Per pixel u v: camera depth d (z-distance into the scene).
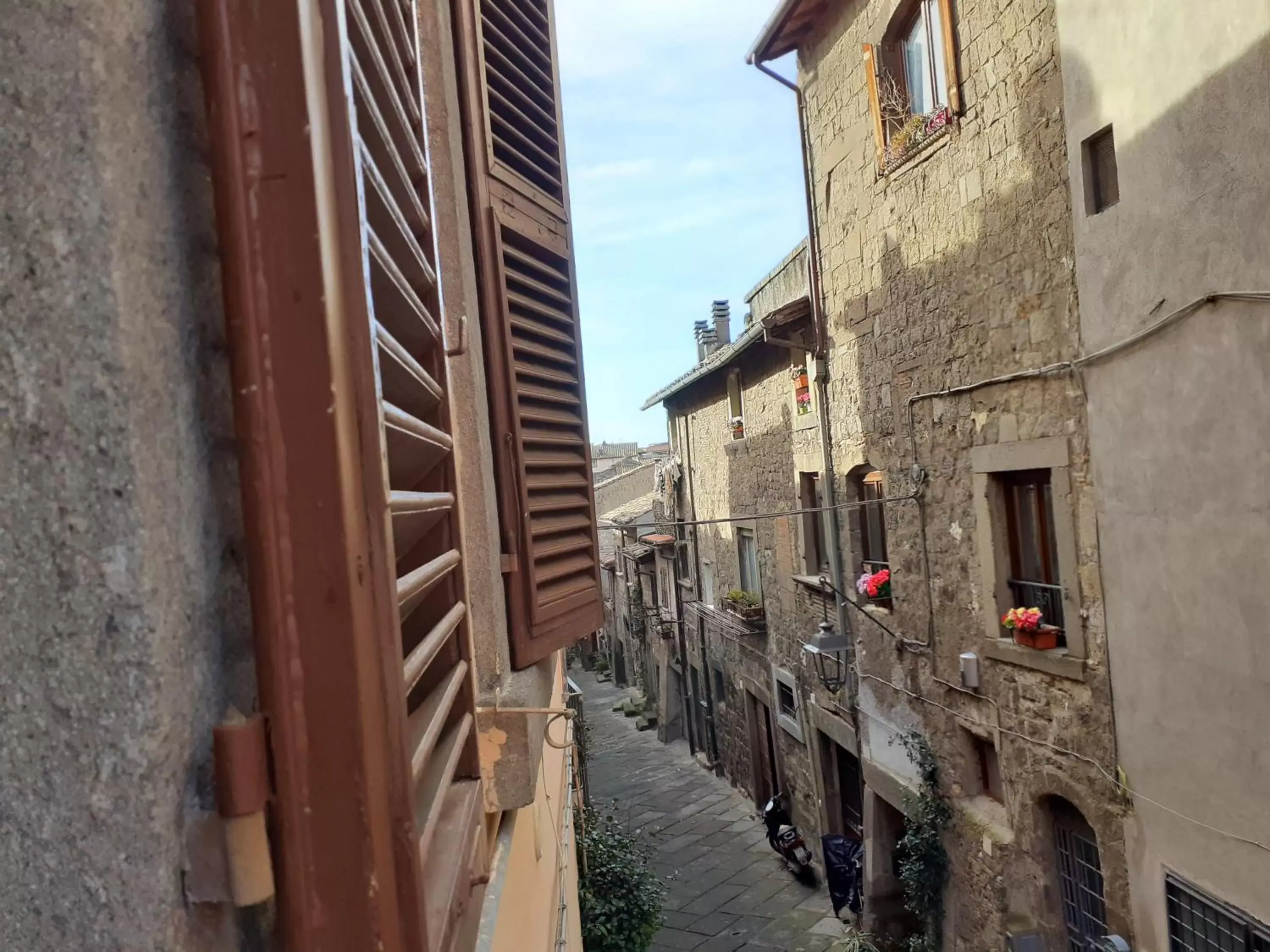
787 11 7.78
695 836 12.08
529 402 2.69
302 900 0.61
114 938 0.53
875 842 8.12
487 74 2.72
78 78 0.53
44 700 0.53
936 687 6.77
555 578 2.62
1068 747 5.22
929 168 6.37
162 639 0.54
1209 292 3.91
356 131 0.75
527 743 1.89
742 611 11.58
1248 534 3.80
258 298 0.62
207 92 0.62
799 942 8.66
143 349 0.54
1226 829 4.02
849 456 8.06
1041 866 5.58
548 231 2.95
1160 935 4.48
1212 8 3.79
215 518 0.62
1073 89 4.78
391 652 0.69
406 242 1.13
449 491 1.39
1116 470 4.64
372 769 0.63
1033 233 5.25
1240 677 3.90
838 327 8.12
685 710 17.09
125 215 0.54
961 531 6.27
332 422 0.62
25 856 0.53
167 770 0.54
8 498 0.53
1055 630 5.34
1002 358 5.64
